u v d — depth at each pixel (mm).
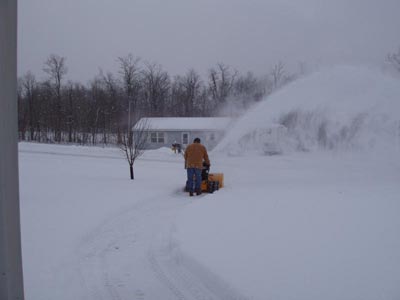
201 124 39906
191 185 10164
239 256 4785
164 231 6508
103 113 55094
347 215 6918
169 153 29859
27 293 3965
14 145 3076
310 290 3725
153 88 64812
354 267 4297
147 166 18562
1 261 3014
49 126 56219
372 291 3668
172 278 4496
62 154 24047
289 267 4352
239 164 19266
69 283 4297
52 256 4969
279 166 17938
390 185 11156
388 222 6336
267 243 5305
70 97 56656
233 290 3818
